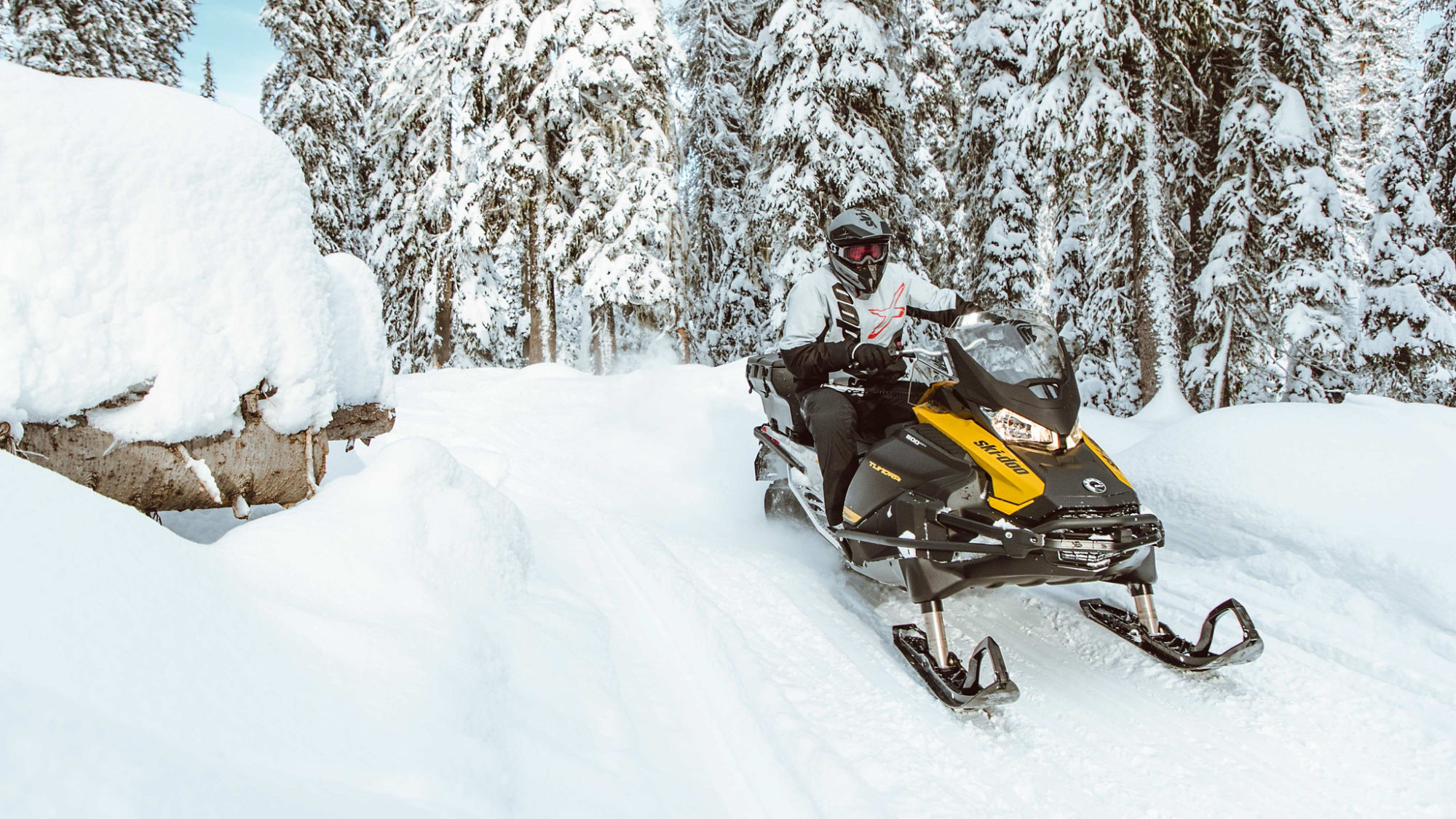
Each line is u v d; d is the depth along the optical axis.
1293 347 12.34
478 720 2.10
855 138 13.42
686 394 8.54
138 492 2.53
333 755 1.65
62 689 1.32
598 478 6.08
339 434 3.41
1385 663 3.14
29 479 1.73
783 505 4.93
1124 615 3.61
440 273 20.23
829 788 2.38
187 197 2.63
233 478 2.75
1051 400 3.28
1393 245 13.19
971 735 2.81
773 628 3.54
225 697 1.60
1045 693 3.15
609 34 16.45
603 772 2.23
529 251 18.97
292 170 3.02
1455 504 3.91
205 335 2.61
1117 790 2.52
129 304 2.44
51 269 2.26
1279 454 4.61
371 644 2.14
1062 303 14.96
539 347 19.22
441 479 3.26
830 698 3.00
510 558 3.29
